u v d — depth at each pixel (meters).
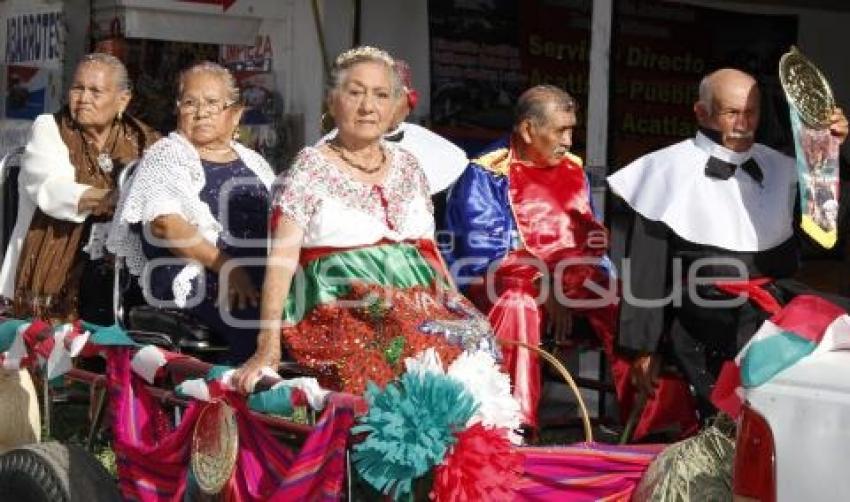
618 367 7.07
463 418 4.77
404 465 4.70
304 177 5.58
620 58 12.39
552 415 8.40
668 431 6.96
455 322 5.56
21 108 13.10
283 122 12.60
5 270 7.96
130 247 6.79
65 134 7.90
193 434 5.55
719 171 6.52
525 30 12.48
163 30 12.16
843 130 6.02
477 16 12.33
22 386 6.91
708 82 6.52
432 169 7.47
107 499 6.02
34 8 13.05
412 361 5.06
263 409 5.23
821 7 13.05
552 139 7.56
